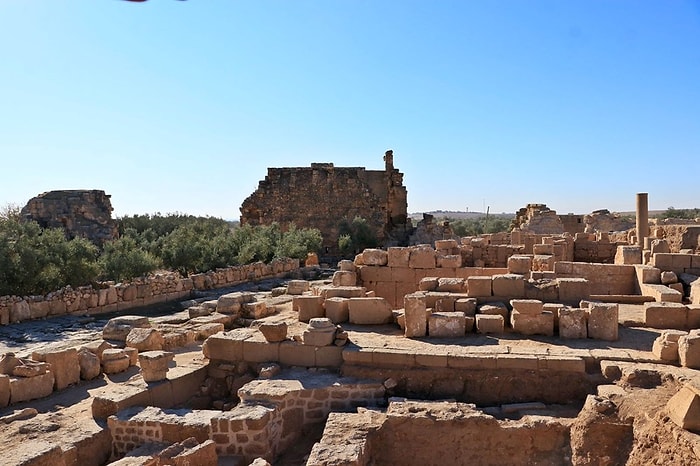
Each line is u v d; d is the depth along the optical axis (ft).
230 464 29.37
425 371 36.14
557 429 30.60
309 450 32.45
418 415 31.09
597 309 40.29
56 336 54.95
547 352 36.45
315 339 39.22
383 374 36.60
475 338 41.16
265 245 117.29
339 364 38.68
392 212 170.71
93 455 30.22
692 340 33.14
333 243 160.86
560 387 34.37
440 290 51.65
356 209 160.66
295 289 73.61
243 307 61.52
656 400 29.68
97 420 32.89
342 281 64.28
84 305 67.97
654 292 52.65
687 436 24.79
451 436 30.68
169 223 186.80
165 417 31.45
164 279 79.46
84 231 128.36
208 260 100.94
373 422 31.04
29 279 66.28
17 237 72.64
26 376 36.73
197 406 39.04
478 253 83.92
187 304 73.15
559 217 162.40
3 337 54.39
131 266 81.71
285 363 39.83
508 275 49.57
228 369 40.70
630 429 28.68
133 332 47.96
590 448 28.86
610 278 61.46
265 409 31.73
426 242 159.63
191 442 28.55
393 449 30.76
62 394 37.81
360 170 163.73
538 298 47.14
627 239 106.93
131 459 26.08
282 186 163.32
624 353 36.14
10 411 34.19
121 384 37.14
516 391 34.73
